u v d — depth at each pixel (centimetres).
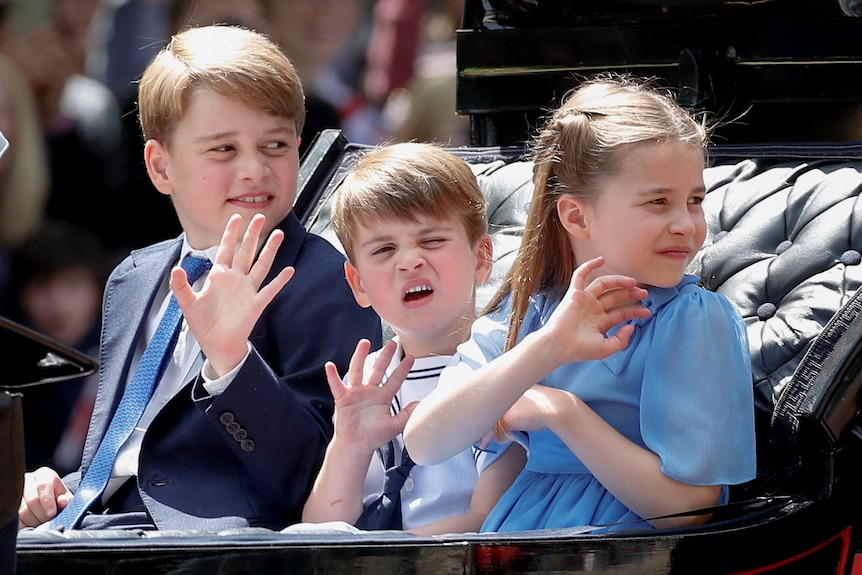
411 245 932
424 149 962
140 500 1001
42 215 1823
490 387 843
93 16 1886
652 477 841
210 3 1861
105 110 1875
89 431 1032
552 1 1172
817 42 1105
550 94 1182
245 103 1005
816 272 964
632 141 858
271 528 952
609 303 838
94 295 1827
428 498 943
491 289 1056
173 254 1074
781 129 1139
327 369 930
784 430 878
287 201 1033
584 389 882
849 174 1005
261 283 1001
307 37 2127
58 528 897
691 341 853
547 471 903
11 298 1791
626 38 1148
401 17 2309
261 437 941
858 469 905
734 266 996
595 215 874
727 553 814
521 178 1119
